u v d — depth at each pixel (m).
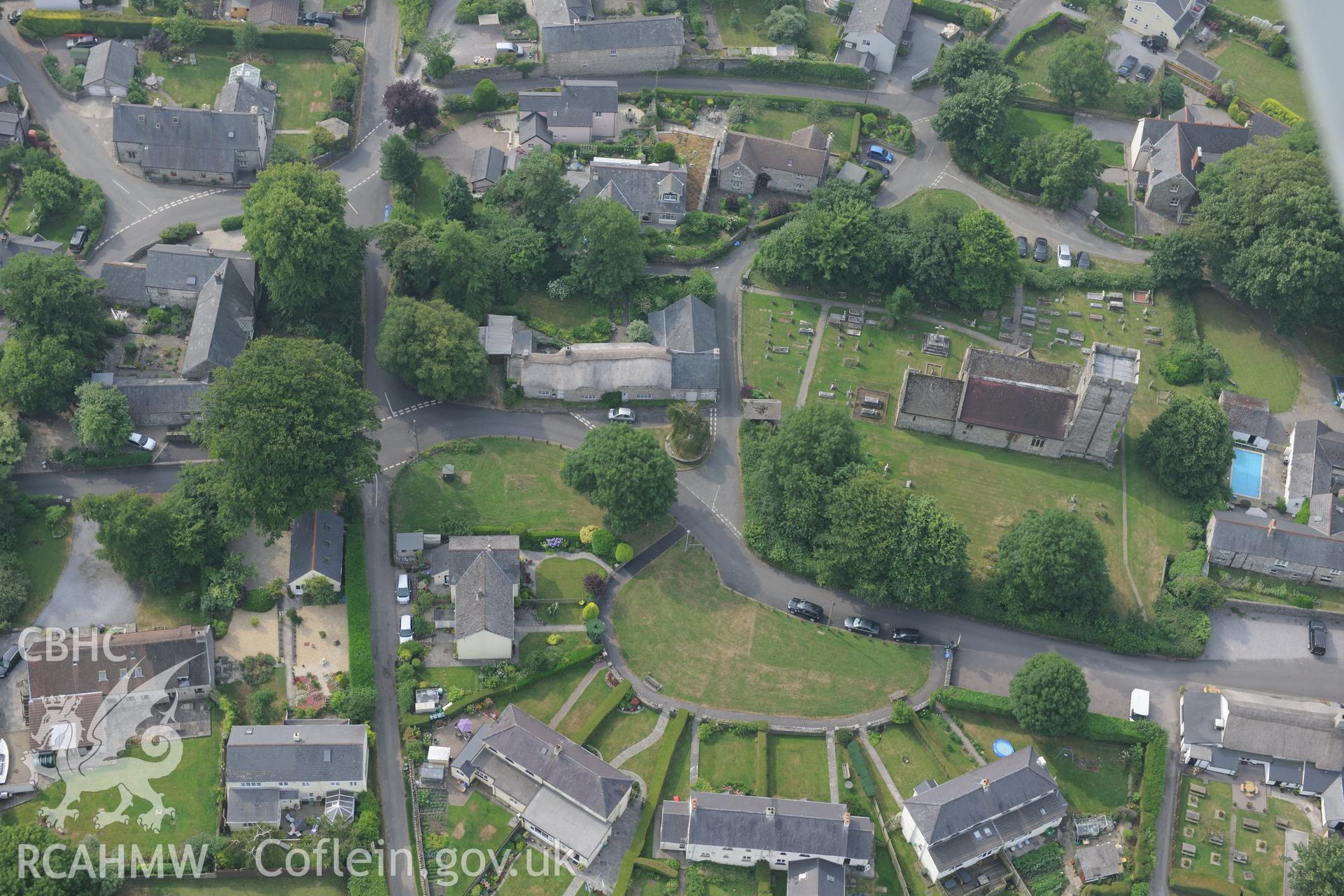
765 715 197.75
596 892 176.25
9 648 192.25
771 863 178.88
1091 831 186.25
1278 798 192.75
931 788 185.75
